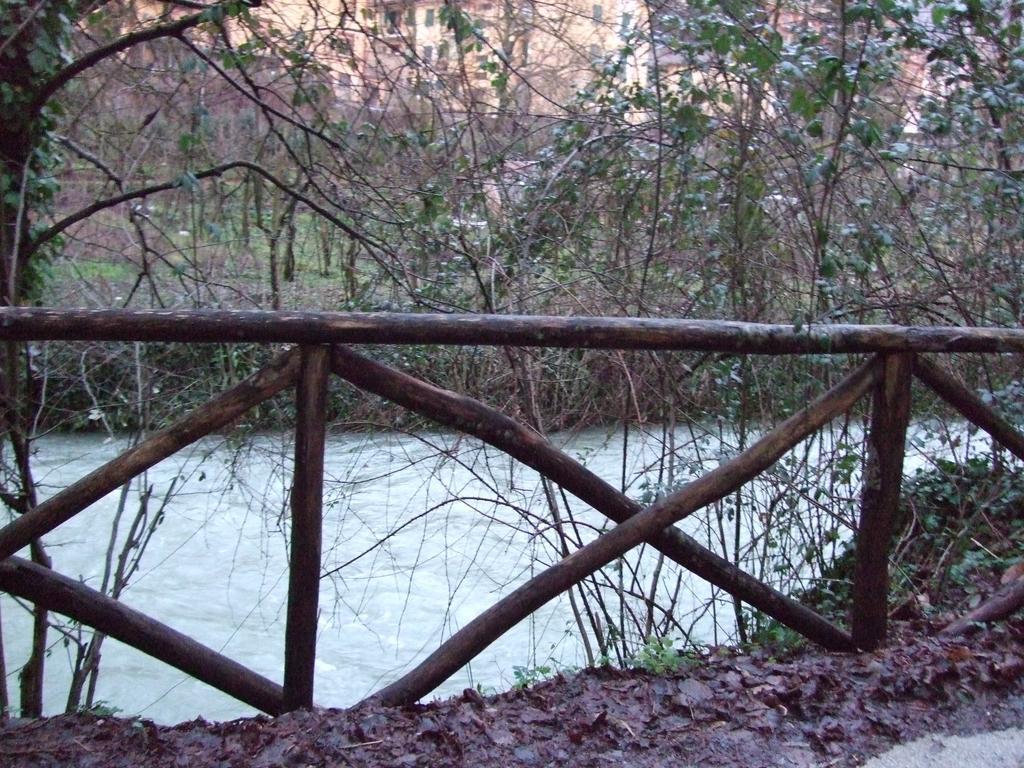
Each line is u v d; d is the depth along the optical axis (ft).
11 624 23.52
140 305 21.79
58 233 20.47
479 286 19.88
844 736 10.62
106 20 22.04
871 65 19.16
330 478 18.80
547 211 21.20
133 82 22.45
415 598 22.36
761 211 19.67
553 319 10.93
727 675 12.09
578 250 21.08
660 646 13.74
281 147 23.50
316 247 22.63
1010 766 10.03
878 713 11.19
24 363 18.75
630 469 19.38
